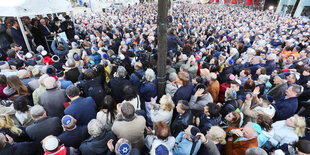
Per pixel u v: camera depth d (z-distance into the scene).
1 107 2.65
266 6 38.09
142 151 2.43
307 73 4.36
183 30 11.51
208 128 2.49
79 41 7.45
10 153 1.89
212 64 4.83
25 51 7.06
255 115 2.74
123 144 1.79
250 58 5.62
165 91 3.58
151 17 18.36
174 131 2.71
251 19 21.47
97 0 33.22
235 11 32.22
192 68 4.57
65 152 1.83
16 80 3.06
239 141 2.24
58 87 3.25
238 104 3.05
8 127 2.29
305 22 16.67
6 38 6.75
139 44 7.75
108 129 2.65
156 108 2.90
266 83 3.90
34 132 2.21
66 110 2.67
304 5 23.98
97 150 1.97
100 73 3.56
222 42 8.41
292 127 2.45
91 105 2.86
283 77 4.26
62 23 8.86
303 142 1.88
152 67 4.68
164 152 1.84
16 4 5.62
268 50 6.94
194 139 1.97
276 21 20.08
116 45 7.10
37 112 2.27
